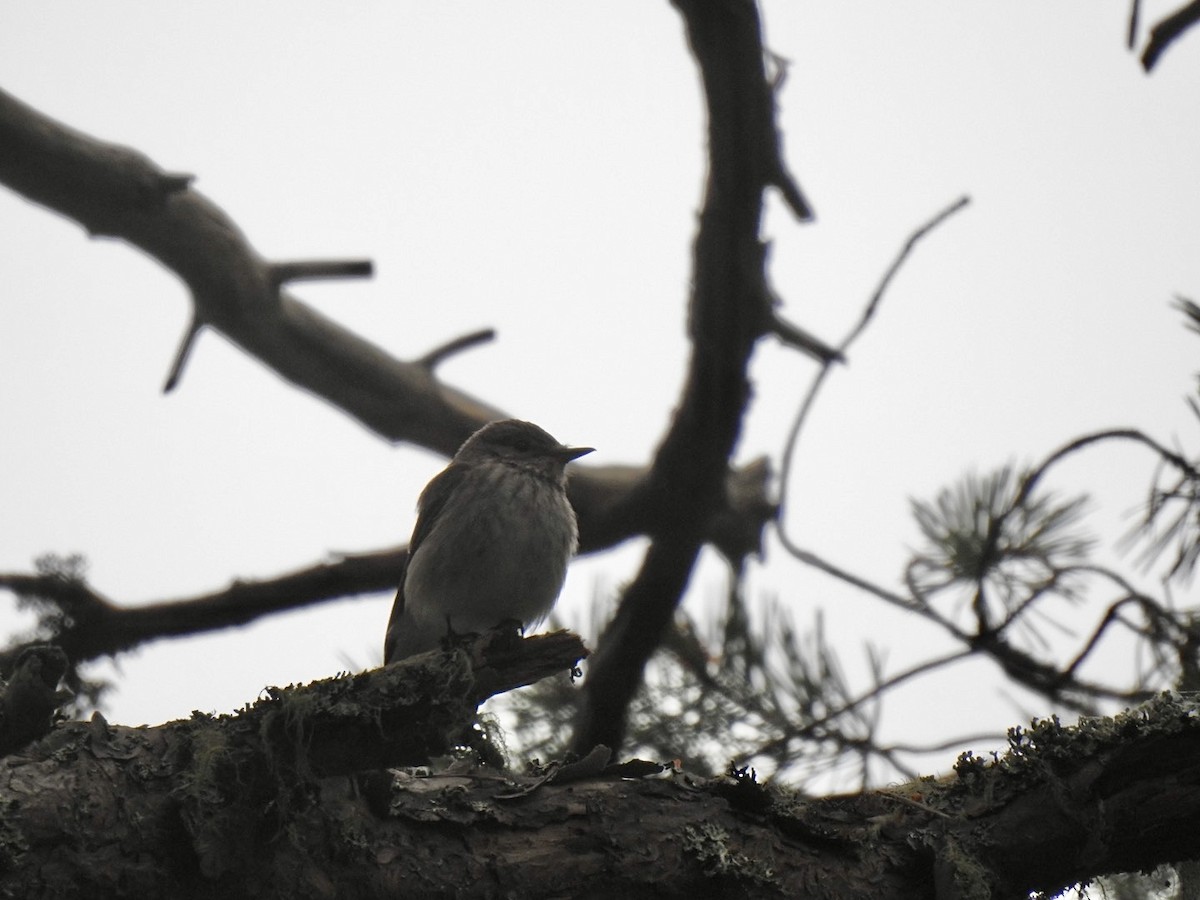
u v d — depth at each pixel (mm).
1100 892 8641
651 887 6914
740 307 11914
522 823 6984
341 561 12781
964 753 7520
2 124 12625
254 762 6312
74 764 6215
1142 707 7270
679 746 10648
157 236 13734
